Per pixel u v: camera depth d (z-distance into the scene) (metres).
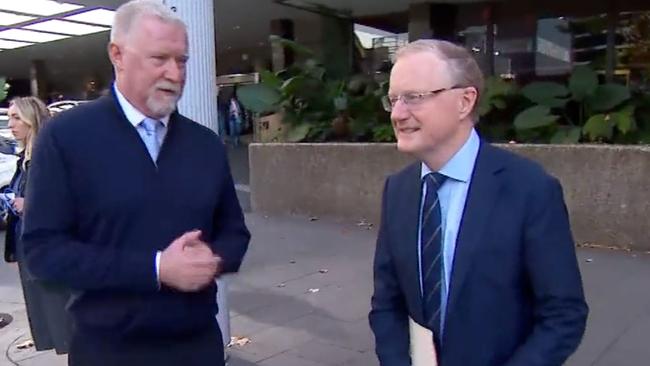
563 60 12.81
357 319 4.31
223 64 22.98
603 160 5.96
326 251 6.39
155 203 1.75
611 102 7.15
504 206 1.49
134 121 1.79
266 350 3.82
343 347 3.83
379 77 9.77
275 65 14.91
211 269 1.74
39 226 1.71
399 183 1.71
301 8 13.82
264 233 7.35
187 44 1.82
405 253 1.61
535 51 13.12
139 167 1.75
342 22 15.07
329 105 9.12
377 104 8.69
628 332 3.86
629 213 5.87
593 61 11.87
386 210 1.72
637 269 5.25
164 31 1.72
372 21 14.91
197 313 1.84
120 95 1.81
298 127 8.97
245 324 4.28
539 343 1.45
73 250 1.68
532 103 7.68
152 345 1.80
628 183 5.84
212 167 1.90
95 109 1.79
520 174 1.50
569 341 1.45
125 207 1.71
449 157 1.56
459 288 1.49
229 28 16.98
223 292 3.76
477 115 1.59
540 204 1.46
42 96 24.59
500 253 1.47
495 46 13.56
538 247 1.45
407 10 14.20
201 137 1.93
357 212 7.87
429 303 1.57
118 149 1.74
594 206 6.06
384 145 7.49
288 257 6.18
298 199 8.42
